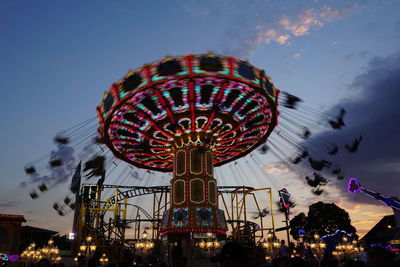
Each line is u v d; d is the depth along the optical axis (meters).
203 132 31.27
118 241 39.81
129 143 31.91
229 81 25.03
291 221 74.00
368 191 36.44
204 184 29.69
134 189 44.28
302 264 5.95
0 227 43.94
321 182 24.91
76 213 47.41
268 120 29.98
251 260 6.97
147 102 26.86
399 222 35.62
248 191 41.28
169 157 35.78
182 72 24.38
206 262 26.34
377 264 4.12
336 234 38.25
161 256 30.23
